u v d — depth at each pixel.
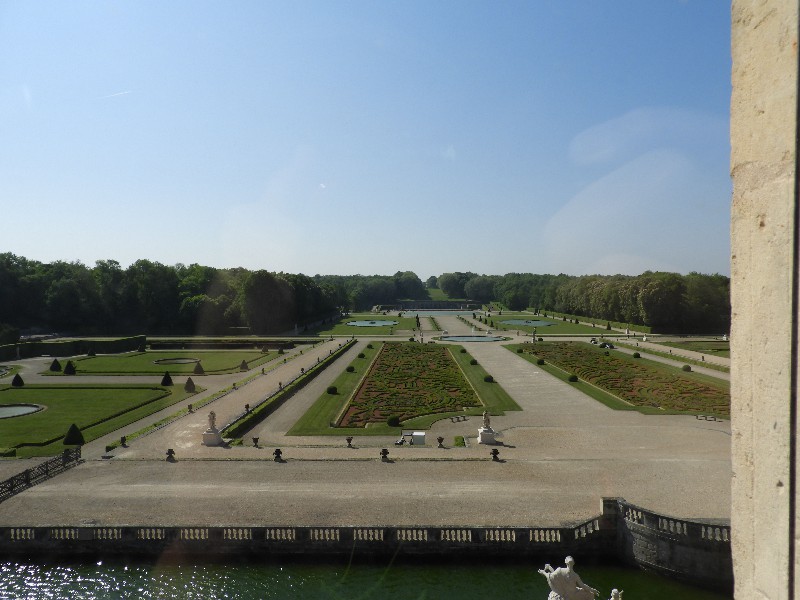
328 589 25.48
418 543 27.23
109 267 156.12
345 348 102.50
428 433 46.75
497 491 32.56
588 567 27.28
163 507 30.83
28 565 27.38
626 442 42.97
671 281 134.00
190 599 24.73
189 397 63.16
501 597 24.91
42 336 129.62
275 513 29.89
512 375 74.69
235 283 156.50
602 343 106.75
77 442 44.41
